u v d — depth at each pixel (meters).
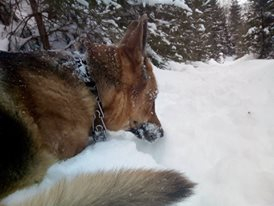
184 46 2.75
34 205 0.40
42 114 0.56
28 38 1.50
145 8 1.96
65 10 1.47
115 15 1.78
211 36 7.78
